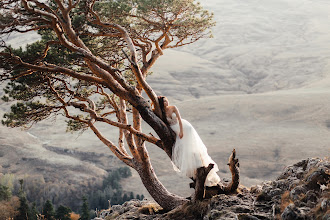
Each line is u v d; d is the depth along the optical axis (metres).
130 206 10.59
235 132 165.62
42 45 9.59
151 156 140.75
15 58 7.28
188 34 12.59
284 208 6.68
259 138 153.75
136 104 8.02
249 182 116.06
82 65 10.19
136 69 7.88
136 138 9.80
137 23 12.15
